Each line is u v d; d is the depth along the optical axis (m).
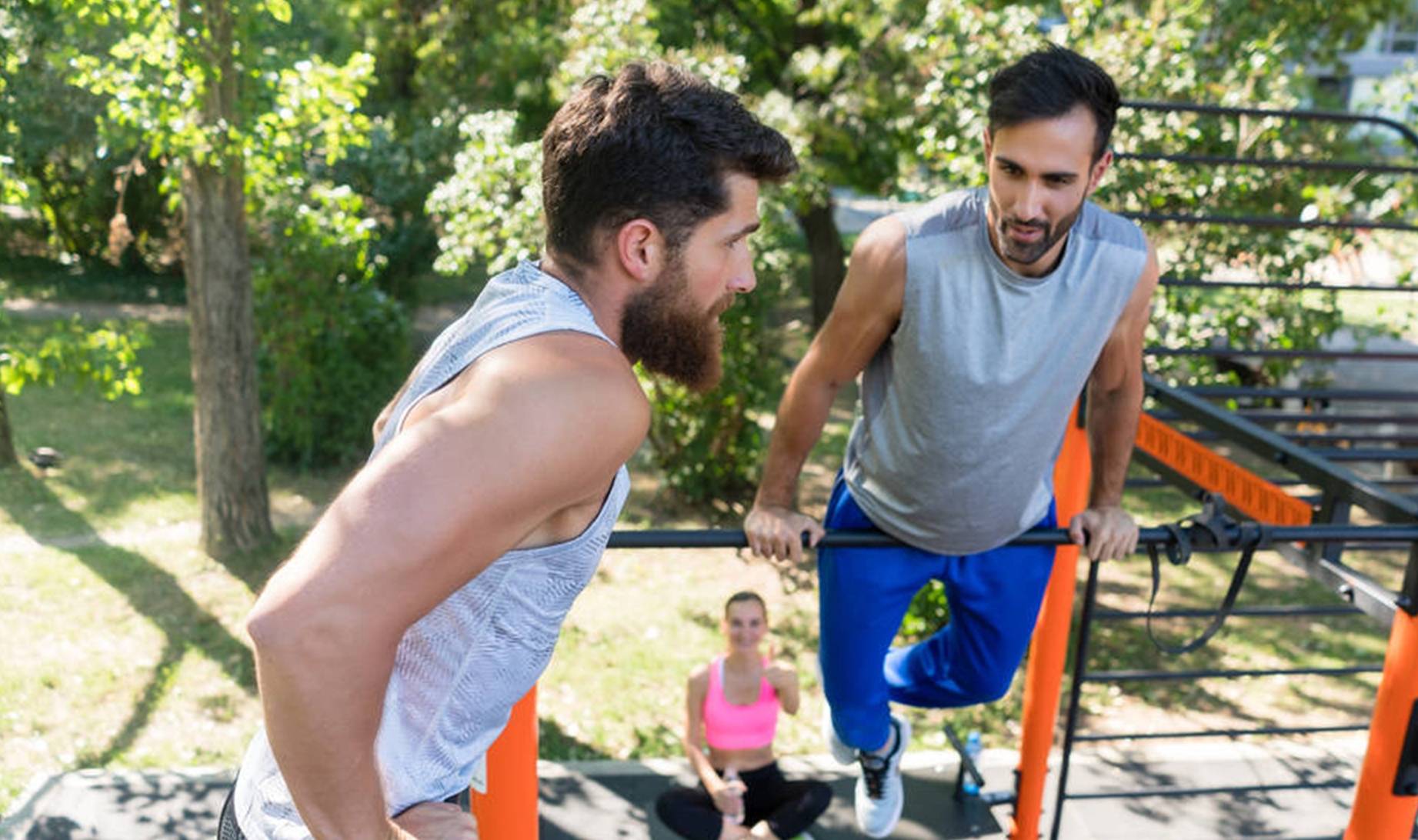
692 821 4.19
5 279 15.89
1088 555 2.28
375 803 0.92
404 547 0.86
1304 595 8.29
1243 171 6.66
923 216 1.95
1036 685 3.62
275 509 8.95
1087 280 1.93
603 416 0.96
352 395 9.77
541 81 11.46
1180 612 3.21
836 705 2.54
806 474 10.30
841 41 12.17
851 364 2.09
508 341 1.00
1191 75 6.68
